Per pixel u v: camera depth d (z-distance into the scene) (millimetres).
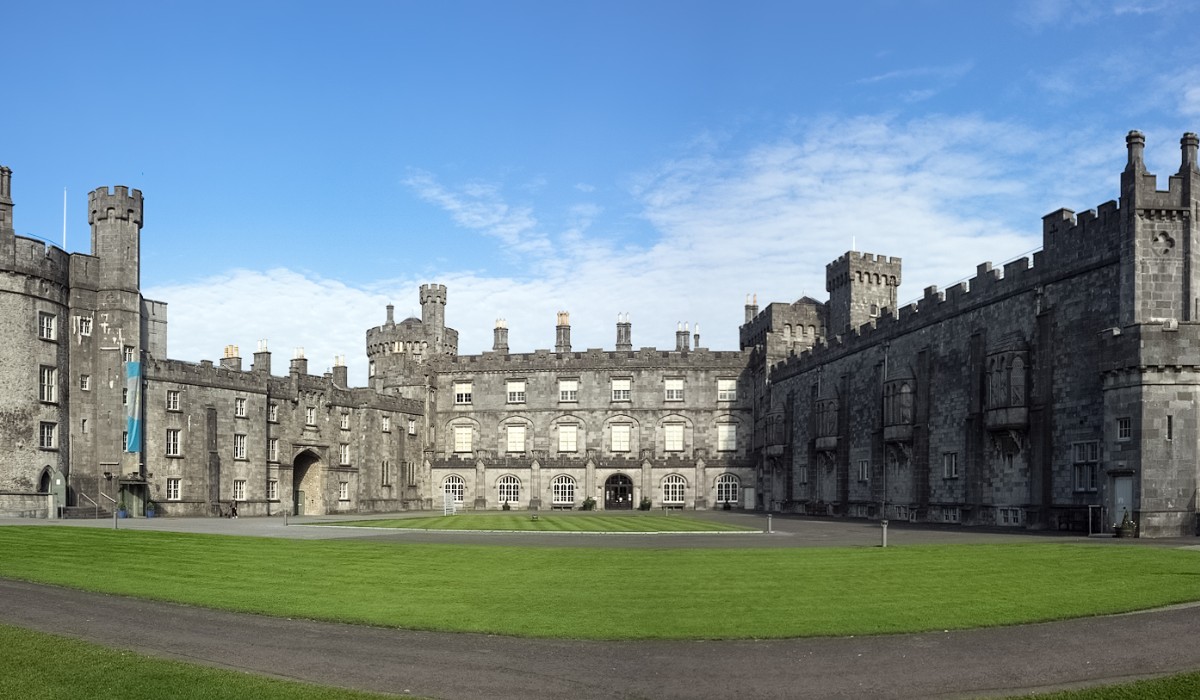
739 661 16328
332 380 89000
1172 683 14500
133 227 67875
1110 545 33281
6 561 28625
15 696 14062
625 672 15688
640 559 29719
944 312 57438
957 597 21703
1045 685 14781
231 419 75312
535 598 22016
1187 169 41562
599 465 98188
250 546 34406
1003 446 50562
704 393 98875
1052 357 46594
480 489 98875
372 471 90875
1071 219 46062
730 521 60906
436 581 24812
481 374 101375
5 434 59156
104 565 28156
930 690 14633
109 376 65812
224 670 15500
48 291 62781
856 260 92000
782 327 98125
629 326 101750
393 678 15328
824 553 31391
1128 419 39562
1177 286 41219
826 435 74938
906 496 62594
